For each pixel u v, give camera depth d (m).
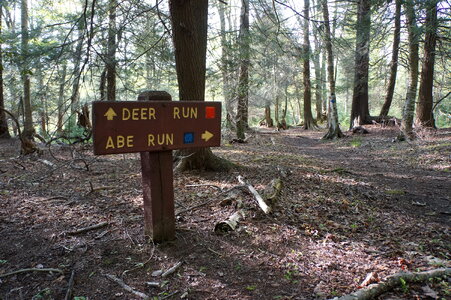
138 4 6.73
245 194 4.83
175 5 5.80
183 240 3.43
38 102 9.23
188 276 2.83
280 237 3.60
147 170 3.22
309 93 23.39
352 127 18.75
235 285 2.72
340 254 3.29
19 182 6.05
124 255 3.15
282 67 16.48
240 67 11.84
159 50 7.52
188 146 3.21
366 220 4.39
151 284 2.70
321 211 4.58
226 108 14.20
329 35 7.00
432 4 7.86
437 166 8.52
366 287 2.59
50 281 2.78
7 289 2.69
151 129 2.99
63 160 8.41
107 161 8.48
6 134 13.94
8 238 3.55
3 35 10.49
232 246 3.37
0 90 13.57
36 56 6.22
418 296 2.55
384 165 9.27
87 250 3.26
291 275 2.87
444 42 11.57
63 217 4.14
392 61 15.73
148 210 3.32
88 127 10.76
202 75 6.17
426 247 3.57
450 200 5.58
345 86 23.50
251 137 16.28
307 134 20.12
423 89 13.62
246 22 10.63
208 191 5.22
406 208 5.08
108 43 7.16
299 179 6.27
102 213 4.27
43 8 15.62
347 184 6.28
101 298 2.54
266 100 19.16
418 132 12.38
